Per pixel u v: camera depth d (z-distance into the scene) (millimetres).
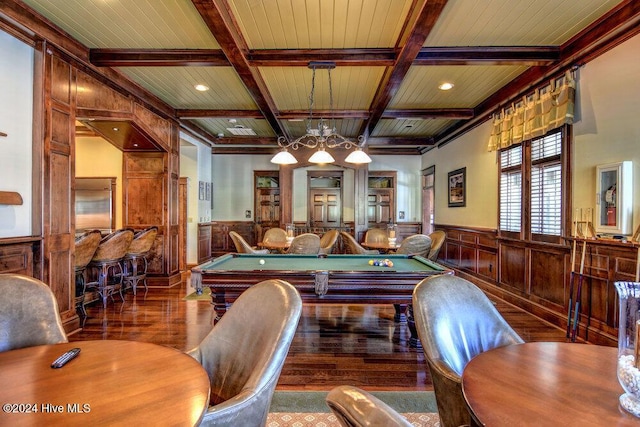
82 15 3127
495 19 3109
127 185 5957
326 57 3764
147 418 900
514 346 1416
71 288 3674
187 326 3855
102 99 4184
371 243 7125
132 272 5625
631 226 2924
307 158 8766
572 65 3584
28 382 1092
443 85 4789
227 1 2869
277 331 1341
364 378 2695
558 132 3879
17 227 3137
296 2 2879
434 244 5301
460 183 6797
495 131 5230
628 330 1028
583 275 3340
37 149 3281
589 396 1014
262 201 9602
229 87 4965
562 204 3789
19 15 2957
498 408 946
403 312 4066
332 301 3123
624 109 3000
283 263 3684
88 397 1001
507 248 5008
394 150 9406
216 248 9445
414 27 2982
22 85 3172
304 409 2256
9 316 1561
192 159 7930
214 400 1499
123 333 3639
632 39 2920
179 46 3713
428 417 2174
